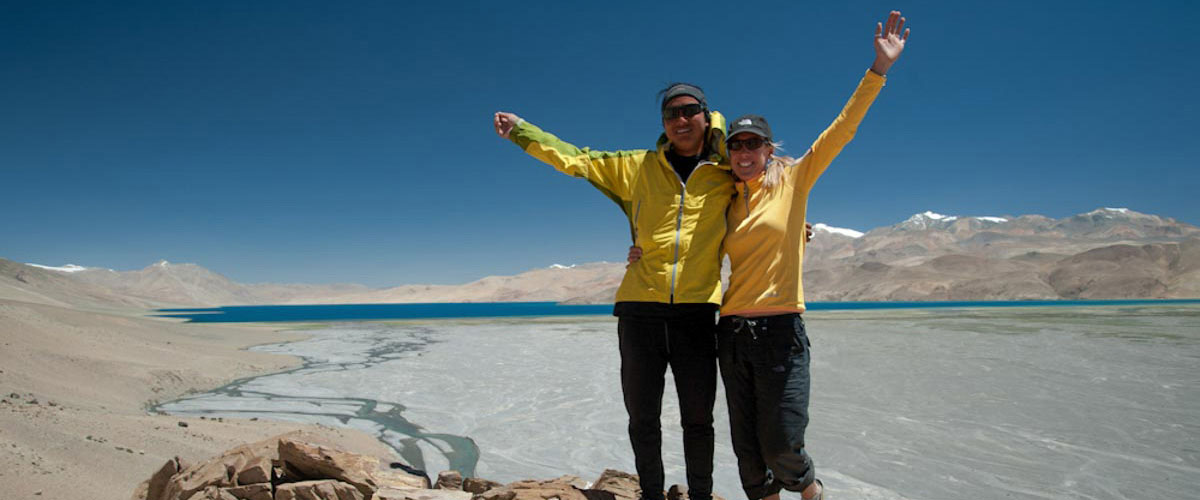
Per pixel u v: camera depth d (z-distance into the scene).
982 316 41.88
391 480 3.32
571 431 8.83
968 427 8.50
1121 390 11.06
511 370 15.32
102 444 6.09
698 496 2.97
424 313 95.31
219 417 9.72
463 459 7.50
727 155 3.04
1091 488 6.07
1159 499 5.77
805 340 2.84
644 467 2.98
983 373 13.29
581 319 49.22
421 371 15.27
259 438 7.52
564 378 13.85
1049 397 10.48
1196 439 7.72
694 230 2.87
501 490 3.21
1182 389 11.10
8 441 5.48
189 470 3.42
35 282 152.25
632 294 2.92
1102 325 29.00
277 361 17.30
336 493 3.03
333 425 9.23
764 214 2.83
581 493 3.22
